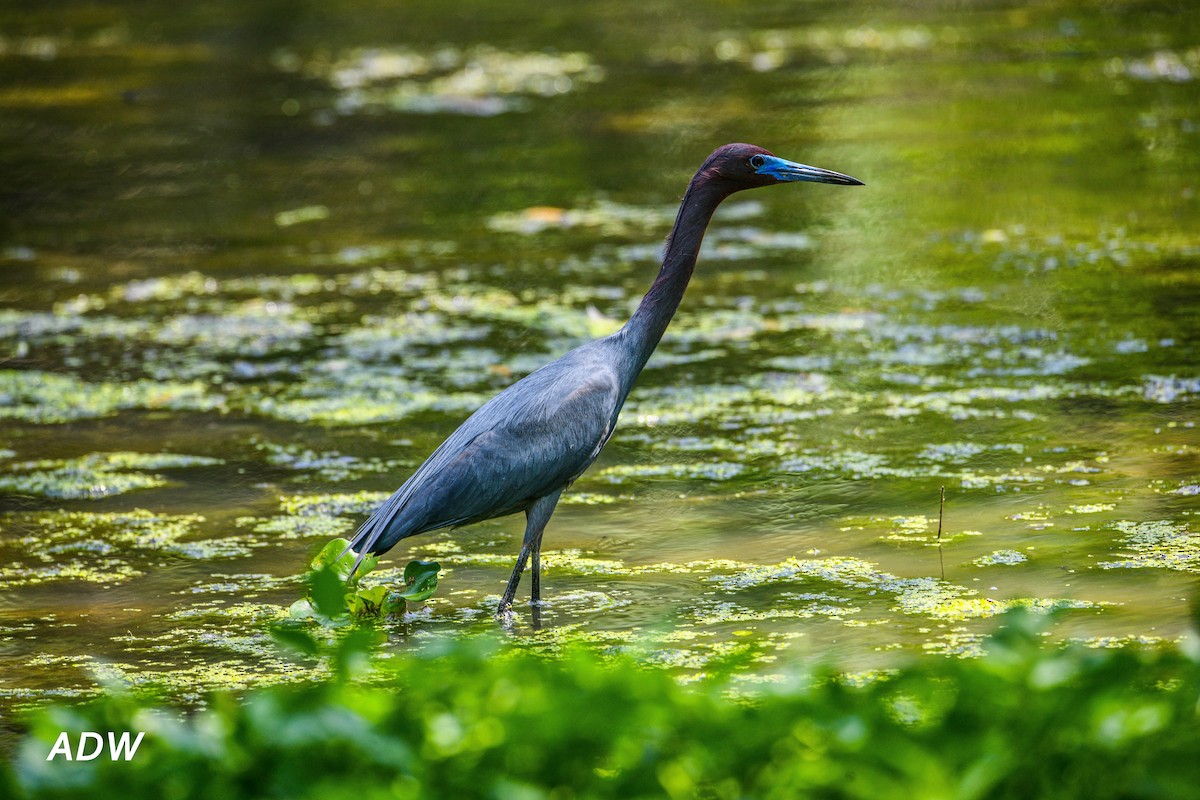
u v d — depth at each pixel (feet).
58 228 68.69
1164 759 15.55
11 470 40.22
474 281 58.08
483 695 17.30
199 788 15.85
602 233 64.54
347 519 36.11
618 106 90.22
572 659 18.30
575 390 31.09
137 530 35.78
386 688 26.25
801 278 57.00
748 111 86.58
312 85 100.22
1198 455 36.63
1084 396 41.91
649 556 33.04
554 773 16.06
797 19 118.42
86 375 48.65
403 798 15.43
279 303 56.18
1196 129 75.97
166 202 72.79
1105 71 91.56
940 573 30.73
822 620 28.71
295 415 44.19
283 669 27.89
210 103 95.40
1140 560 30.55
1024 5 118.62
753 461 38.86
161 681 27.45
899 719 17.31
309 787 15.78
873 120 82.58
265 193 73.97
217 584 32.48
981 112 82.79
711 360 47.98
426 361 48.75
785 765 15.69
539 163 77.82
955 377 44.68
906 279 55.72
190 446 41.88
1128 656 16.61
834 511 34.96
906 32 109.91
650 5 129.18
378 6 133.69
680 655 27.32
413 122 88.69
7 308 56.49
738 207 69.21
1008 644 17.47
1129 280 53.21
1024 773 15.39
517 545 34.73
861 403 42.98
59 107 94.99
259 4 135.23
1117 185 66.54
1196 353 44.98
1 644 29.43
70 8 135.03
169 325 53.93
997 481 35.96
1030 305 51.31
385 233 66.13
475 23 123.85
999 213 63.57
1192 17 108.58
